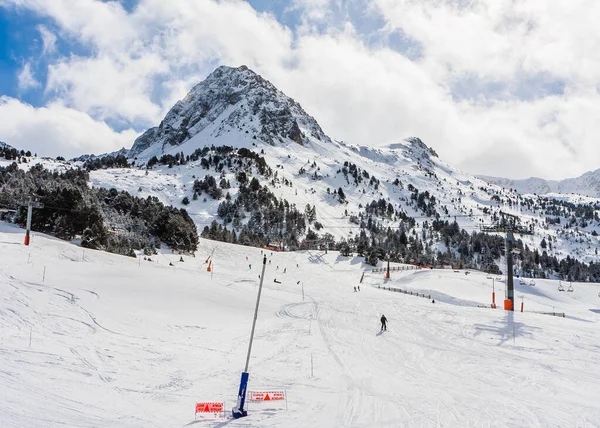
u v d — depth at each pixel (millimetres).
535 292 83875
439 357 25109
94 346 20578
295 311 40594
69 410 12234
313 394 16844
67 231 71000
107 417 12266
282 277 80750
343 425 13641
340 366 21859
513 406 16391
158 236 95000
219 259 95938
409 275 93938
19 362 16109
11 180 115875
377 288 74000
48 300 27875
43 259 43844
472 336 31562
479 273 96875
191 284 43500
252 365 21047
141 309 30969
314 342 27609
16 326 21734
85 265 43938
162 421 12820
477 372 21922
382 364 22844
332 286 71438
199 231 169625
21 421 10633
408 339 30094
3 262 38688
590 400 17562
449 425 14062
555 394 18344
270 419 13812
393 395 17266
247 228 179500
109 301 31125
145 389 15695
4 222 69562
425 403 16344
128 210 109375
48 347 19016
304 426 13344
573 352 27078
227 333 28469
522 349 27750
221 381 17828
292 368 20906
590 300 83562
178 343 23922
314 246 164000
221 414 14016
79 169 198500
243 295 44188
